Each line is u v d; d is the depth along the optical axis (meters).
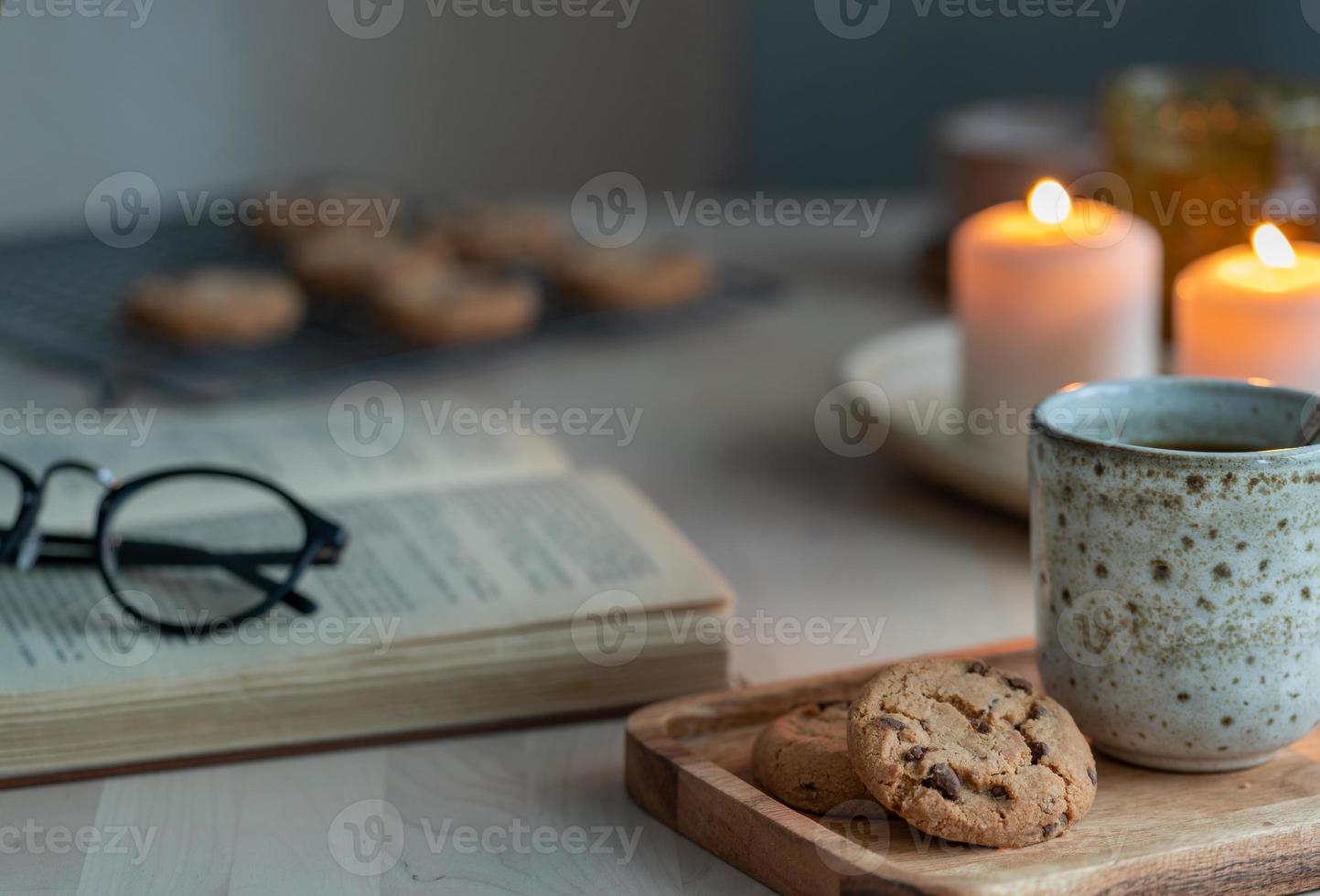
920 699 0.65
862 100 2.00
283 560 0.72
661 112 2.05
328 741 0.69
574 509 0.76
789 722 0.67
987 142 1.04
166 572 0.73
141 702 0.67
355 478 0.80
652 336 1.00
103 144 1.72
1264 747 0.66
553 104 1.99
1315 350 0.76
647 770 0.66
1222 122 0.89
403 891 0.64
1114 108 0.91
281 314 0.96
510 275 1.04
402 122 1.91
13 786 0.67
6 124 1.65
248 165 1.83
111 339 0.95
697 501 0.83
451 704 0.69
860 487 0.84
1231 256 0.80
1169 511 0.64
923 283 1.08
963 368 0.83
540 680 0.70
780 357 0.97
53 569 0.73
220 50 1.76
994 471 0.80
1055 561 0.66
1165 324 0.91
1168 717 0.65
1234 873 0.63
